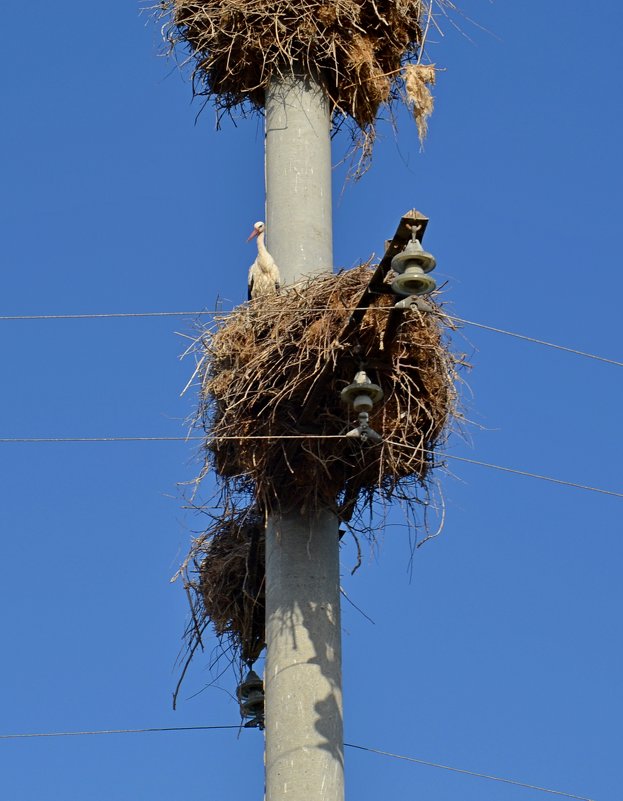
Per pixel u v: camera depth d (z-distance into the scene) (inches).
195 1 644.7
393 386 543.5
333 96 650.8
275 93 640.4
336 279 541.0
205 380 563.8
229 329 557.9
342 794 502.6
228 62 636.7
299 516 547.8
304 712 510.6
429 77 653.9
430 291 495.8
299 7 634.8
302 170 627.5
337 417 541.0
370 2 647.1
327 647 525.7
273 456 545.3
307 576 536.4
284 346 539.5
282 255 612.7
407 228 493.0
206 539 633.0
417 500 562.3
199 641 623.2
